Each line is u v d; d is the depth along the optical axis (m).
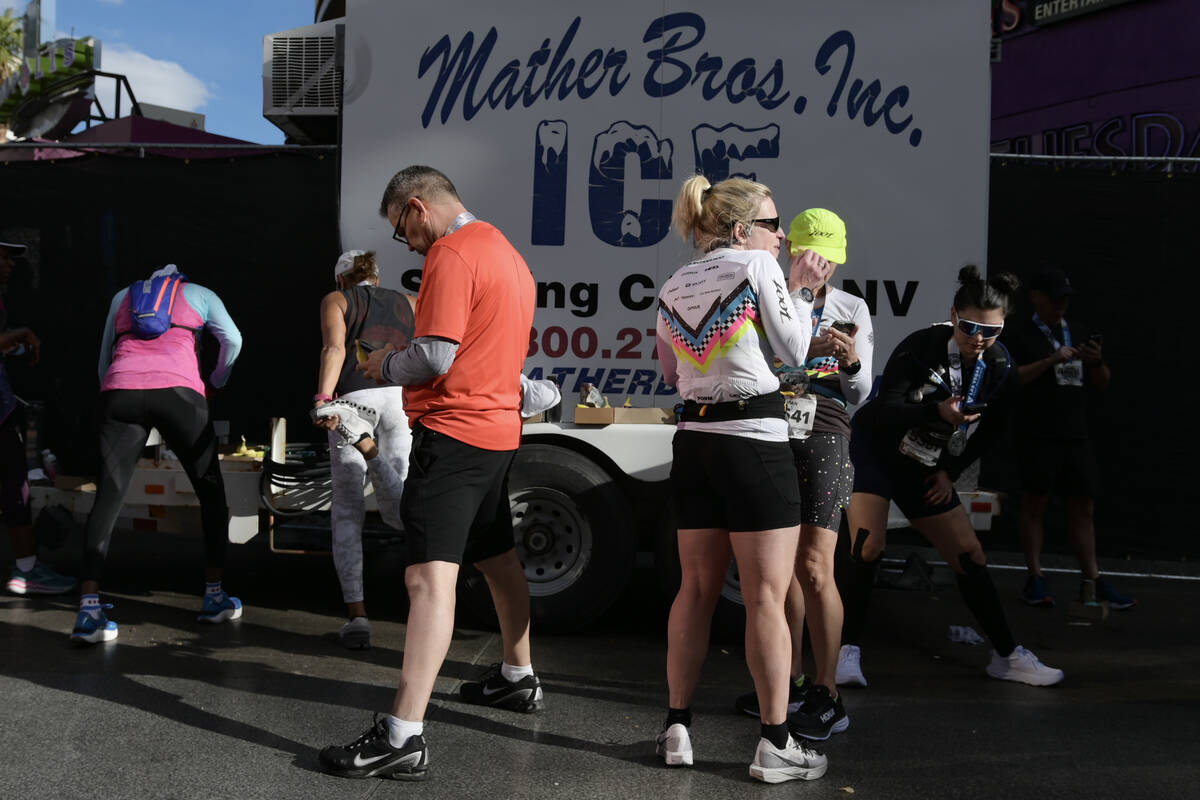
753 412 2.96
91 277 7.01
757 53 5.14
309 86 7.30
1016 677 4.29
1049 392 5.79
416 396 3.22
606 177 5.18
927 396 3.96
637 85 5.18
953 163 5.15
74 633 4.35
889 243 5.14
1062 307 5.86
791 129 5.14
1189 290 6.97
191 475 4.80
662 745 3.19
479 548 3.49
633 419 4.93
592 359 5.21
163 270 4.81
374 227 5.27
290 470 5.02
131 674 3.99
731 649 4.70
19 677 3.90
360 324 4.54
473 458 3.15
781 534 2.96
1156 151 10.29
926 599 5.98
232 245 6.96
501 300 3.24
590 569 4.74
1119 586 6.58
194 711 3.56
